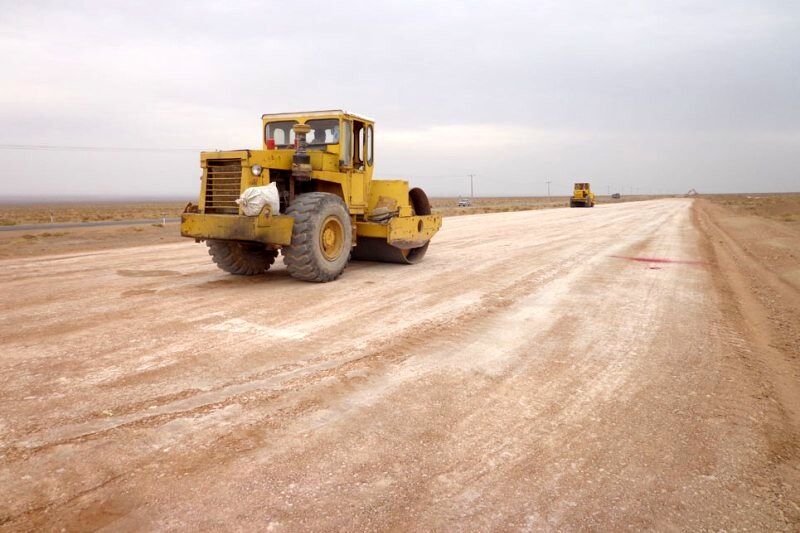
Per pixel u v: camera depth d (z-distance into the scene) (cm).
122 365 409
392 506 229
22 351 443
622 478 257
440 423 315
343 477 251
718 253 1282
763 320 602
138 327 530
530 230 2072
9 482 242
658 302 680
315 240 796
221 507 225
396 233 973
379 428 306
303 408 332
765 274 962
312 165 870
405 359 435
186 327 531
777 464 275
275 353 445
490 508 229
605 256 1171
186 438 288
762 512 231
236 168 796
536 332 527
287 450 277
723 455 283
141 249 1451
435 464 267
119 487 239
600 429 312
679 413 337
